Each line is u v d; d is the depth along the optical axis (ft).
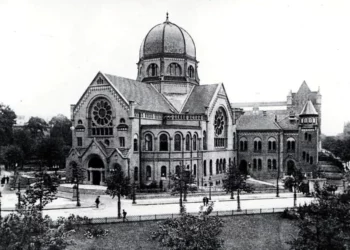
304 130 319.47
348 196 141.49
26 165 392.27
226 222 162.50
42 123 469.98
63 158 356.18
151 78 303.68
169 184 234.99
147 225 153.38
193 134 264.31
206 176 281.33
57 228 96.78
